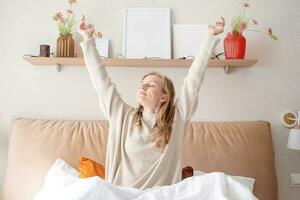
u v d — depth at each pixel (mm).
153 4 2684
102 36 2654
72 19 2561
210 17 2686
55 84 2633
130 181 1532
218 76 2670
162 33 2637
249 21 2688
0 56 2625
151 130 1582
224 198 1355
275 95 2680
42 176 2256
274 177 2391
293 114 2650
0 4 2646
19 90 2621
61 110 2621
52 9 2660
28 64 2635
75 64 2582
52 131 2391
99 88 1661
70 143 2340
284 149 2646
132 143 1565
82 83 2639
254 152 2387
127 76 2645
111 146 1631
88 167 1965
